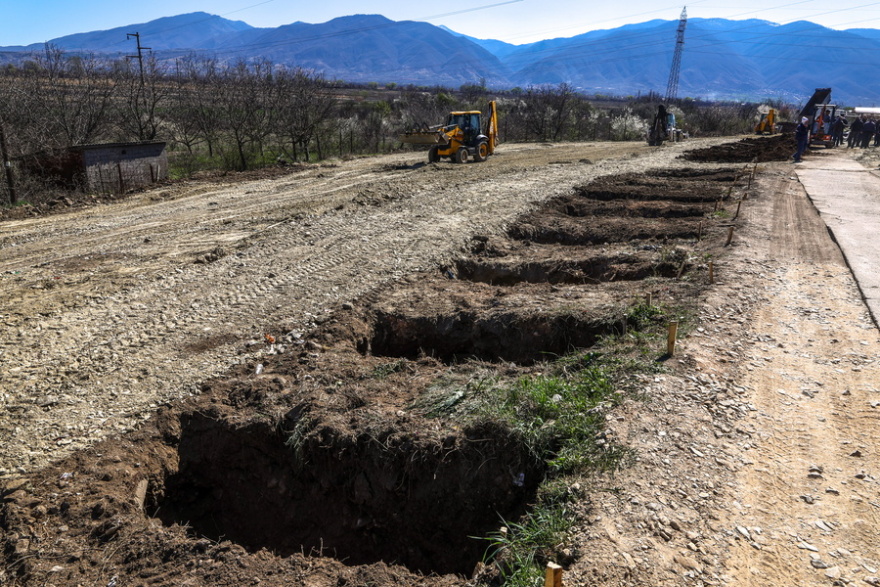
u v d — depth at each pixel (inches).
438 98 2011.6
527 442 192.9
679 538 147.9
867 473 172.2
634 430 189.9
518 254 431.5
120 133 1079.0
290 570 162.2
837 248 400.5
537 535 153.3
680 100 3095.5
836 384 223.5
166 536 173.0
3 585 156.1
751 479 170.2
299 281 369.1
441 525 198.4
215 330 300.5
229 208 598.5
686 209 538.9
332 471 211.0
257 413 225.9
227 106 1111.0
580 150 1226.6
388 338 314.2
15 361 268.2
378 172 852.0
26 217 573.6
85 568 161.9
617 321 281.6
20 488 187.8
